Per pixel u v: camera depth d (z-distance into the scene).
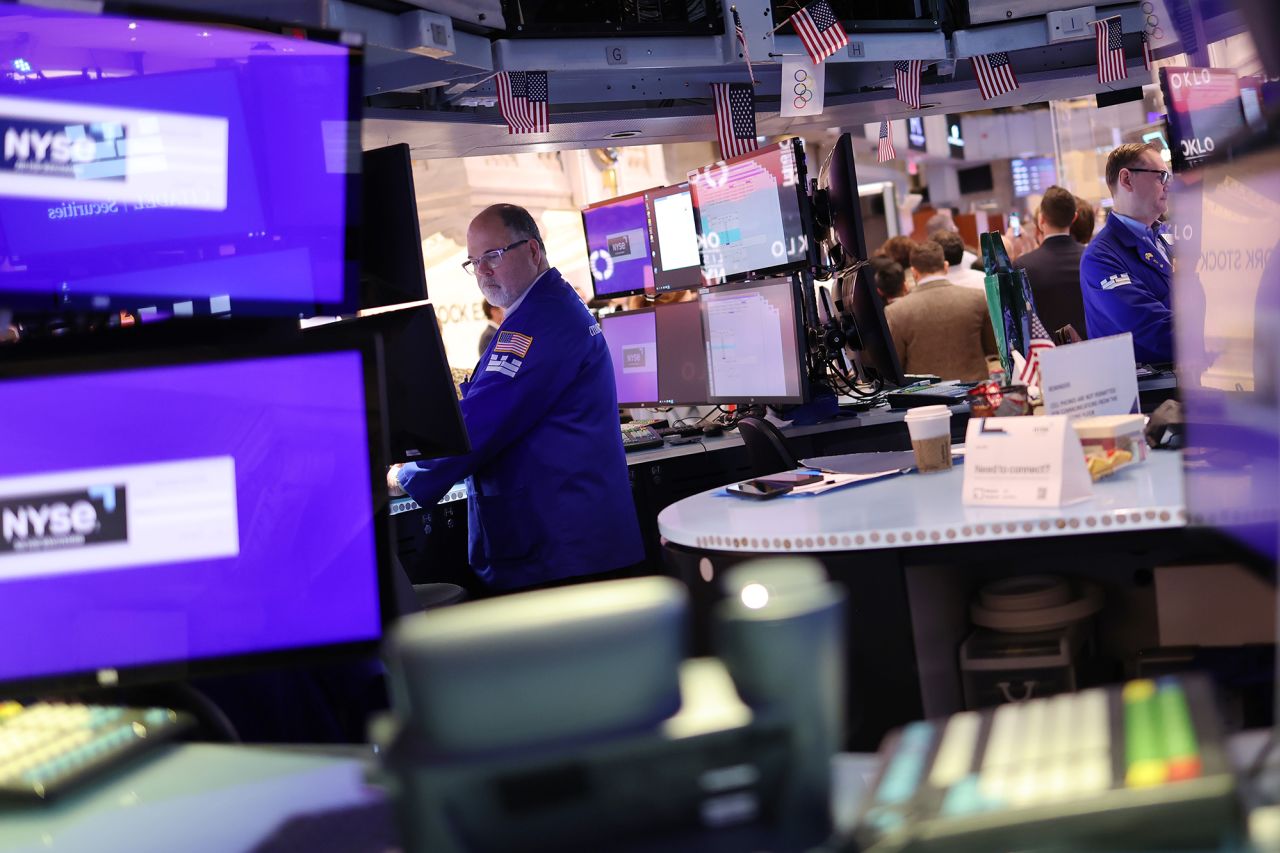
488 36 3.08
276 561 1.41
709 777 0.69
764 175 3.66
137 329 1.64
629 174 7.94
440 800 0.68
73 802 1.11
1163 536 1.72
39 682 1.38
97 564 1.39
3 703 1.40
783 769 0.70
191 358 1.40
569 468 3.06
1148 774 0.76
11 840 1.03
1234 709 1.71
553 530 3.06
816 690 0.71
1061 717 0.90
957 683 2.08
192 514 1.40
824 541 1.90
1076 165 8.27
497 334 3.09
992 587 2.17
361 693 1.80
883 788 0.84
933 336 4.89
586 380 3.11
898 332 4.98
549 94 3.53
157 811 1.07
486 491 3.13
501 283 3.12
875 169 11.95
